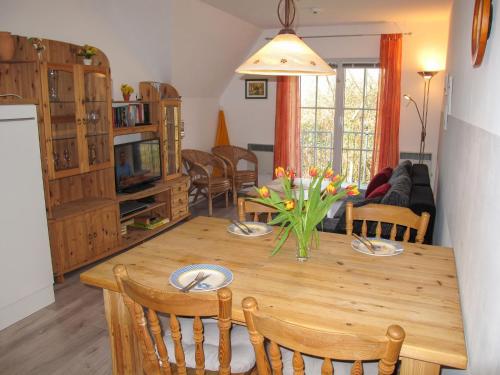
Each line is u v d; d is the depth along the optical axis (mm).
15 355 2439
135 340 1820
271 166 6617
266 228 2314
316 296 1547
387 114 5625
